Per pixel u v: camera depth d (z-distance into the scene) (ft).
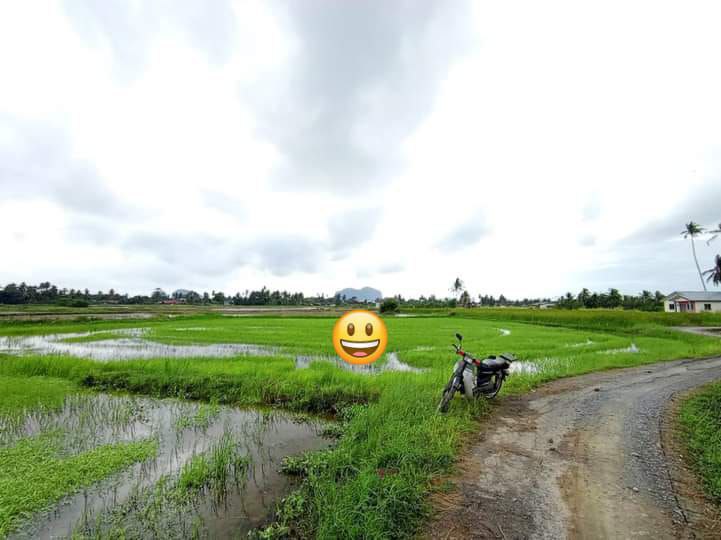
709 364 43.75
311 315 190.49
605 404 25.53
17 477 16.72
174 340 70.33
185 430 23.56
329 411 27.68
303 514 13.69
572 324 122.31
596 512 12.25
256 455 19.47
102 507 14.66
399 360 49.26
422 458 15.83
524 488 13.84
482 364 25.35
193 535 12.78
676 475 14.92
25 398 29.30
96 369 38.29
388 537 10.91
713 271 178.60
